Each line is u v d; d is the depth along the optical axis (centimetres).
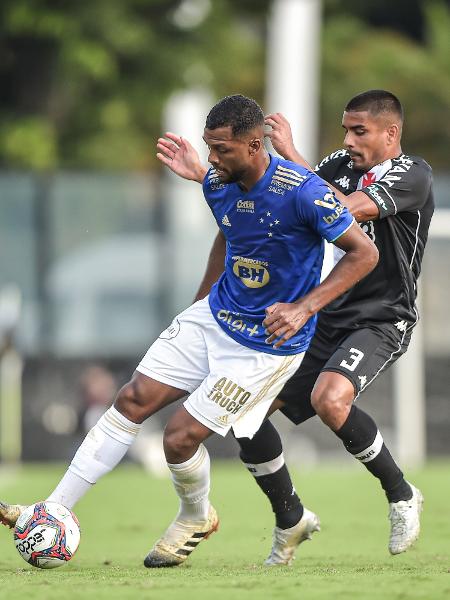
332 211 2170
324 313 2486
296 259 2239
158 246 5403
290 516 2455
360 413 2419
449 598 1794
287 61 7600
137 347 5362
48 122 8462
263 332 2273
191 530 2377
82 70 8244
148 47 8550
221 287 2338
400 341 2483
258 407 2317
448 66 10144
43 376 5275
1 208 5334
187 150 2409
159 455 5094
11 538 2969
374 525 3228
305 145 7612
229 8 9050
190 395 2317
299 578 2044
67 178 5372
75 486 2300
